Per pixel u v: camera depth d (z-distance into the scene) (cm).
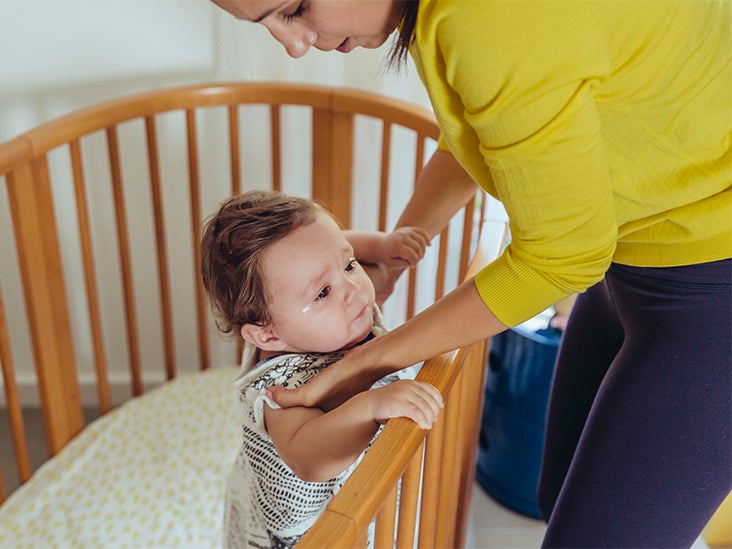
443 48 71
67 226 182
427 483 92
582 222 74
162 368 200
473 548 169
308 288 96
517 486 175
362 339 102
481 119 72
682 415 91
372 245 117
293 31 74
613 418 94
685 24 75
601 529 98
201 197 181
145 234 184
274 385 97
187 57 167
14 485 181
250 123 172
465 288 82
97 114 145
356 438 82
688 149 83
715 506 96
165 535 141
